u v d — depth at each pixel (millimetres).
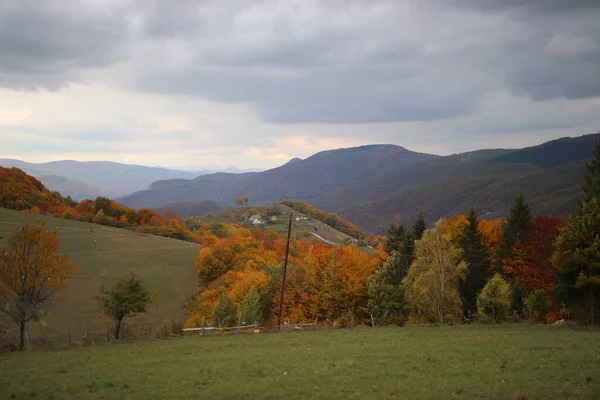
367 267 84375
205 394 25188
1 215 120812
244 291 89062
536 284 73125
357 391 24750
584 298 54031
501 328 50375
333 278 77312
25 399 24672
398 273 74875
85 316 73375
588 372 26188
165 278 105625
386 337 44875
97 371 31750
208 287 107375
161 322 79312
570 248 53719
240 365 32594
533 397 22078
